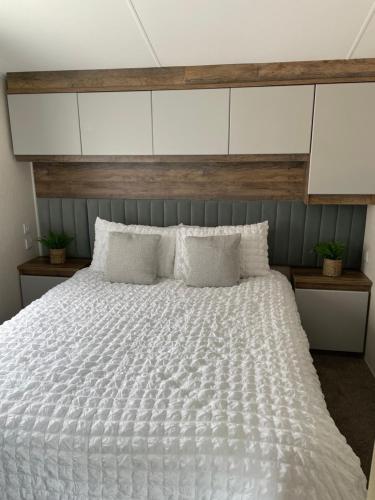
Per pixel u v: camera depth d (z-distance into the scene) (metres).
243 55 2.47
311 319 2.86
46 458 1.20
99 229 3.01
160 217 3.20
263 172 3.03
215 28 2.17
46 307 2.20
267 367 1.54
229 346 1.72
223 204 3.09
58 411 1.28
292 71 2.54
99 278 2.77
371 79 2.45
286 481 1.07
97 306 2.21
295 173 2.99
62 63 2.65
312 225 3.02
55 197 3.32
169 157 2.80
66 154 2.91
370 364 2.75
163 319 2.03
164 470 1.15
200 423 1.21
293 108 2.57
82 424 1.23
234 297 2.35
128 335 1.84
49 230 3.38
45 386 1.41
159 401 1.31
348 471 1.18
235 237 2.65
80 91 2.77
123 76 2.72
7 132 2.93
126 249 2.68
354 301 2.78
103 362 1.58
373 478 0.71
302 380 1.47
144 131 2.77
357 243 3.01
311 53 2.41
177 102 2.68
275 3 1.92
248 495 1.09
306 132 2.60
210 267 2.55
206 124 2.69
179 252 2.80
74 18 2.10
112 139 2.82
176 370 1.52
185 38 2.28
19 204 3.13
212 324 1.96
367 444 2.01
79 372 1.50
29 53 2.51
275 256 3.13
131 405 1.30
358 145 2.55
